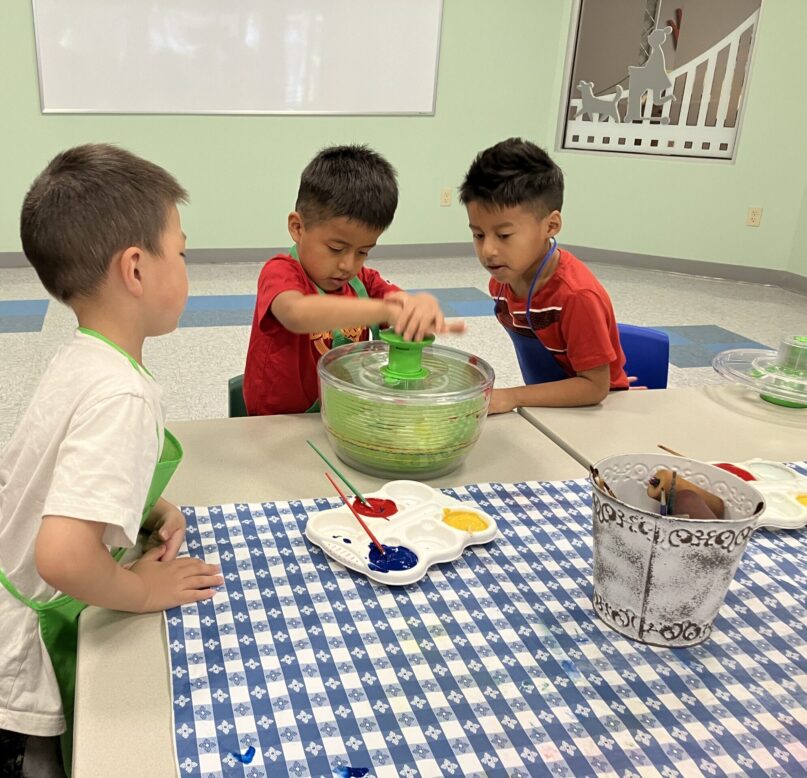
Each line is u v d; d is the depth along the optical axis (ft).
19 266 14.80
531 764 1.86
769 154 15.46
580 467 3.46
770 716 2.06
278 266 4.20
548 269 4.48
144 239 2.45
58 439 2.37
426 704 2.04
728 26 14.98
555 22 16.02
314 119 15.60
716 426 3.98
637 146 16.34
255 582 2.53
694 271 16.63
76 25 13.80
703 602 2.24
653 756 1.91
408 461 3.20
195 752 1.85
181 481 3.19
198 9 14.29
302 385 4.52
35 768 2.80
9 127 14.06
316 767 1.82
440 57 15.76
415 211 16.87
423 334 3.19
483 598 2.50
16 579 2.52
